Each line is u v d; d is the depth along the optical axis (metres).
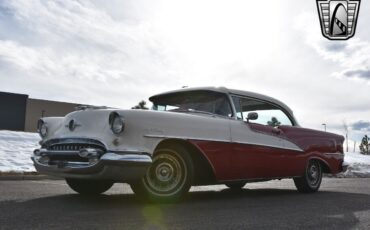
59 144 4.54
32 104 28.45
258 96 6.05
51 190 5.99
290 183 9.30
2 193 5.47
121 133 4.25
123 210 4.07
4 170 9.68
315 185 6.73
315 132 6.81
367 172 15.76
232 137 5.28
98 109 4.55
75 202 4.61
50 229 3.13
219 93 5.55
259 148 5.64
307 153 6.52
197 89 5.62
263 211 4.37
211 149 4.99
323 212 4.43
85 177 4.29
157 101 6.01
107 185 5.57
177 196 4.65
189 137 4.77
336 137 7.29
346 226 3.67
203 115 5.18
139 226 3.33
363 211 4.60
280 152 6.00
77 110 4.73
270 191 6.89
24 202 4.55
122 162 4.14
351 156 30.16
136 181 4.41
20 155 13.38
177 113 4.80
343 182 10.05
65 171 4.39
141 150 4.30
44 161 4.67
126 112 4.32
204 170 5.12
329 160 6.98
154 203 4.57
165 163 4.61
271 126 6.01
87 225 3.30
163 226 3.36
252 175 5.57
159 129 4.48
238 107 5.65
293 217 4.04
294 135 6.34
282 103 6.50
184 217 3.80
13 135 18.83
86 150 4.20
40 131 5.02
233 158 5.25
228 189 7.26
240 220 3.77
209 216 3.91
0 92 25.92
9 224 3.29
